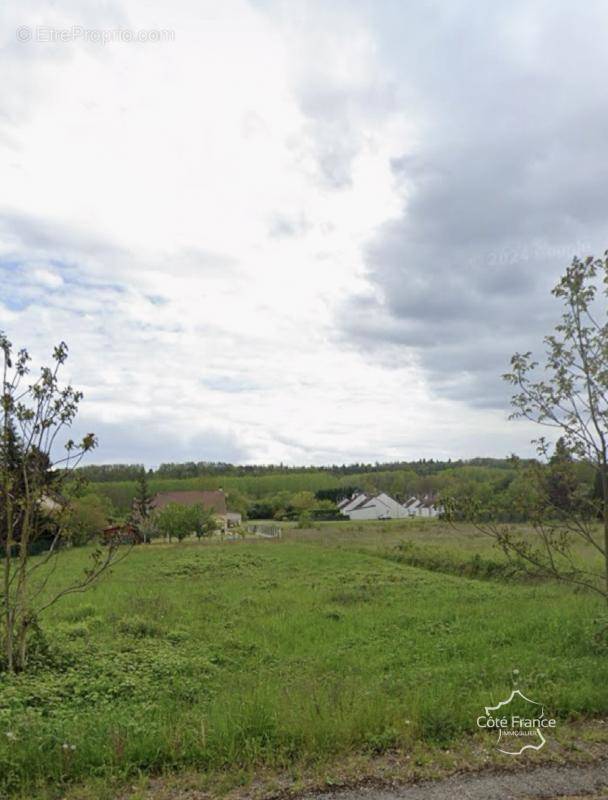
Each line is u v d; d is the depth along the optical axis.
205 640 10.23
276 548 31.84
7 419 6.98
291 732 4.59
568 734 4.77
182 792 3.90
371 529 47.62
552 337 7.75
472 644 8.91
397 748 4.49
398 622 11.39
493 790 3.87
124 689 6.61
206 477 99.44
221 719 4.87
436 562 22.81
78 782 4.09
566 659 7.46
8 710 5.34
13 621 7.00
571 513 7.90
